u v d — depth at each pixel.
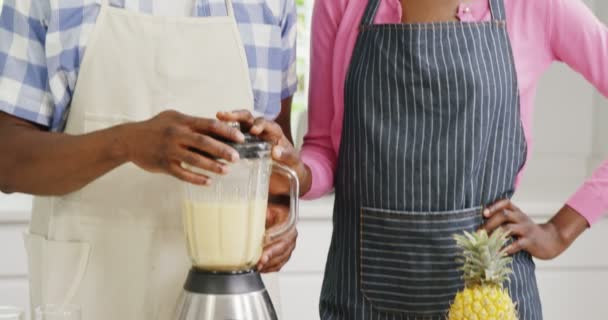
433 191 1.78
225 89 1.73
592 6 3.31
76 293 1.72
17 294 2.87
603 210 1.94
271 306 1.46
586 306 3.01
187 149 1.40
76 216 1.72
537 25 1.82
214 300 1.41
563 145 3.37
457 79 1.76
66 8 1.63
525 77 1.82
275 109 1.80
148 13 1.70
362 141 1.81
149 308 1.74
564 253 2.99
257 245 1.45
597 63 1.82
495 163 1.80
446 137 1.77
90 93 1.68
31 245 1.79
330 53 1.92
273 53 1.78
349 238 1.85
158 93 1.70
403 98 1.78
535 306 1.85
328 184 1.91
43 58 1.64
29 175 1.59
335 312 1.87
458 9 1.80
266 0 1.75
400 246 1.79
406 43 1.78
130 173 1.71
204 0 1.72
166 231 1.74
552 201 2.96
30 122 1.67
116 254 1.73
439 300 1.78
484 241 1.55
